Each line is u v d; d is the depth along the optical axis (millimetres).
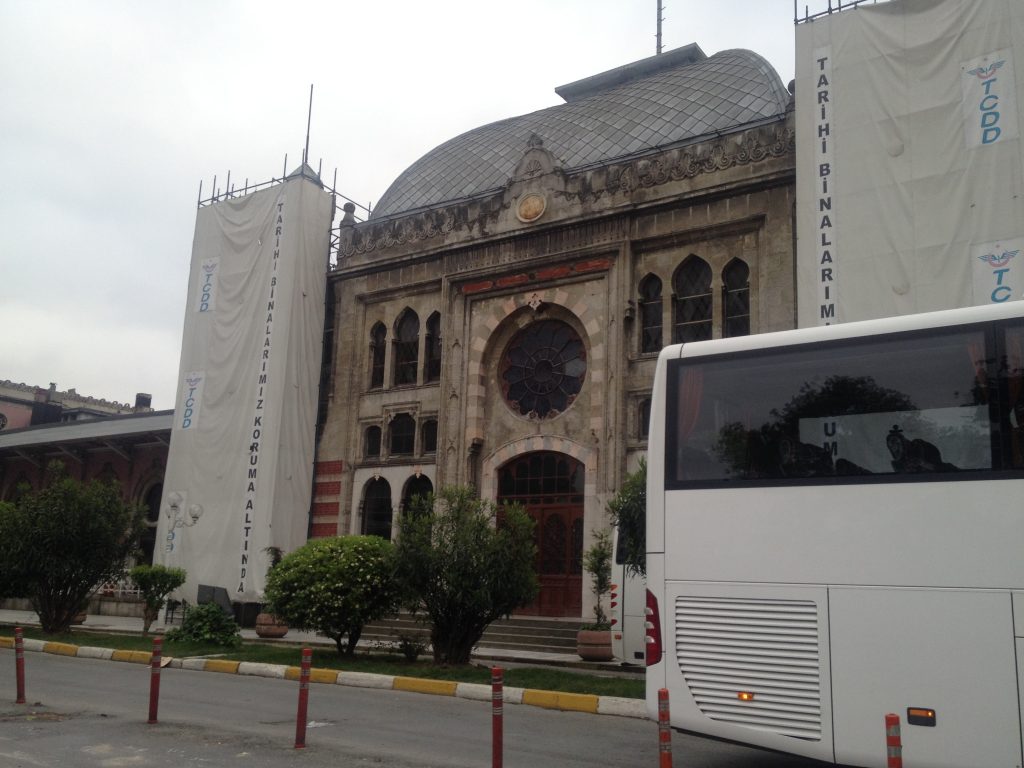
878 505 7770
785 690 7879
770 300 21281
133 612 30000
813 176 19578
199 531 27891
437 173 30797
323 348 29484
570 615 22984
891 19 19312
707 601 8422
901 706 7340
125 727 10297
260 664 16031
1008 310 7664
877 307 18375
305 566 17047
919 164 18453
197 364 29625
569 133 27875
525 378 25469
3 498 40812
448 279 26672
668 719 6562
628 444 22703
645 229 23453
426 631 22781
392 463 27047
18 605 32781
